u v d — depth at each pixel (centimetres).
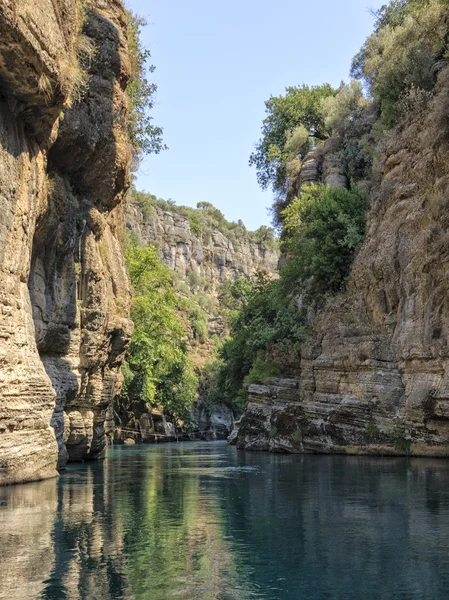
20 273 1473
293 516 1026
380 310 2580
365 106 4353
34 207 1577
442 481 1443
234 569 700
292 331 3366
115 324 2527
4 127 1388
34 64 1325
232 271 15600
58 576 668
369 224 2917
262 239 17988
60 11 1469
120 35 2288
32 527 935
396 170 2753
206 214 16925
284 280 3622
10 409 1365
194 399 7238
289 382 3181
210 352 9519
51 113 1532
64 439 2056
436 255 2173
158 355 5603
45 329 1816
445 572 677
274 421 2848
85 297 2239
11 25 1198
